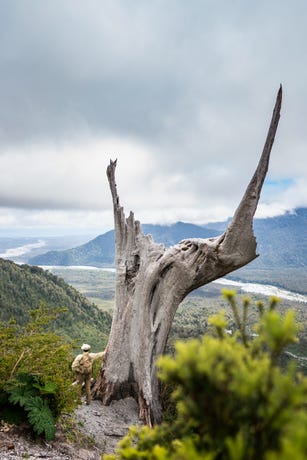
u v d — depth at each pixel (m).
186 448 1.80
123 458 2.13
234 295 2.38
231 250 11.41
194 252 12.46
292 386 1.49
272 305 2.24
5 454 6.28
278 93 10.41
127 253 13.56
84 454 7.90
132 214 13.52
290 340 1.63
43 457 6.68
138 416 12.09
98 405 12.30
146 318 12.65
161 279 12.86
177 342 1.78
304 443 1.25
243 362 1.80
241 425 1.67
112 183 13.87
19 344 8.12
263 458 1.62
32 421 6.99
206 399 1.68
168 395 13.07
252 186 10.75
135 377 12.77
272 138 10.59
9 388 7.28
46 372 8.19
